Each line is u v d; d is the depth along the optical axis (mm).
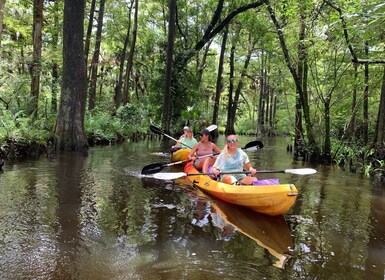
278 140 26672
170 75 18703
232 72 27781
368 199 6512
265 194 5059
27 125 10250
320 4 10008
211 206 5574
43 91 15883
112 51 28625
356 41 10008
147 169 7625
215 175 6359
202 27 25391
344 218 5270
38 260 3496
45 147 10320
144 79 30562
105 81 28484
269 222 4941
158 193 6312
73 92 11328
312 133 12055
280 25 12672
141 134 19594
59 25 17375
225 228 4605
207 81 34938
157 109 21344
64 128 11328
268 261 3648
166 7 26469
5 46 15789
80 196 5855
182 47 22531
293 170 6031
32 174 7379
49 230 4289
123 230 4387
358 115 16828
